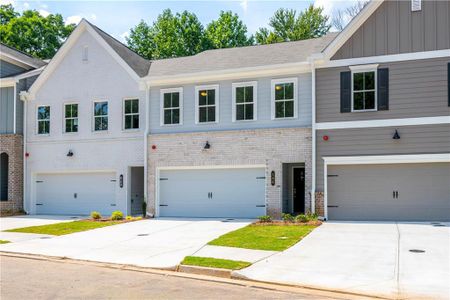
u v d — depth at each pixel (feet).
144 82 74.49
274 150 66.64
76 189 79.41
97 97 77.92
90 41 78.84
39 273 35.55
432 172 59.47
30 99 81.92
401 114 60.03
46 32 145.48
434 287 29.78
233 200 69.51
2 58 84.79
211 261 37.35
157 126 74.23
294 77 67.00
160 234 53.67
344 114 62.34
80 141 78.59
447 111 58.34
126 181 75.51
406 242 44.55
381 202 61.26
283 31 142.51
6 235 55.26
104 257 41.52
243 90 69.92
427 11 59.98
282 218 64.69
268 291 29.94
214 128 71.05
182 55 143.33
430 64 59.31
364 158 61.16
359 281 31.48
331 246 43.45
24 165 81.51
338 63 62.90
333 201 63.00
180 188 72.59
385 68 60.90
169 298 28.07
